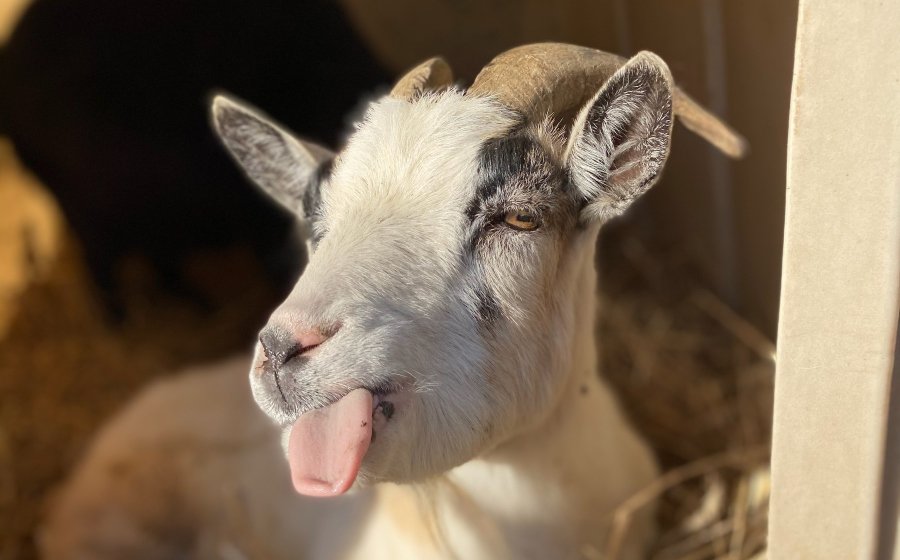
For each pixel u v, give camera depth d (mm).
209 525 1354
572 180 943
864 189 828
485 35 1808
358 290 888
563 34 1783
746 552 1206
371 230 914
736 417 1434
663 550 1244
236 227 2010
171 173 1900
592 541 1132
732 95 1405
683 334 1572
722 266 1576
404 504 1055
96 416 1762
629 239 1783
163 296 2037
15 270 2154
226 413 1415
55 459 1664
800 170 838
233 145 1101
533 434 1037
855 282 857
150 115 1856
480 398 939
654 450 1427
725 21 1363
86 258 1994
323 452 857
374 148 941
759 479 1269
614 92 901
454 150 924
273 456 1310
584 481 1101
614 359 1563
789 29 1215
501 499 1070
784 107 1266
